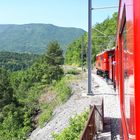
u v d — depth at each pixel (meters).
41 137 27.62
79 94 35.41
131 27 3.56
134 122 3.38
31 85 83.62
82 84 45.88
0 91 74.56
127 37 4.29
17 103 68.94
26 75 90.94
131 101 3.81
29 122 48.12
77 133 13.22
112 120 17.70
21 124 52.34
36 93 68.62
